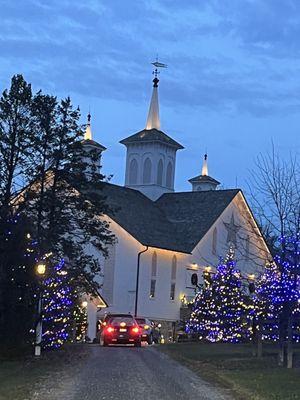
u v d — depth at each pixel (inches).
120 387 592.4
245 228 1993.1
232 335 1349.7
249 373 733.3
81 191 1244.5
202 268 2263.8
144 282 2065.7
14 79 1163.3
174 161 2694.4
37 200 1163.9
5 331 951.0
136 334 1299.2
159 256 2123.5
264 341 1387.8
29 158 1163.9
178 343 1604.3
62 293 1186.6
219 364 870.4
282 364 863.7
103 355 999.0
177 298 2167.8
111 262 2084.2
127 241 2084.2
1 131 1146.0
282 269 860.0
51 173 1203.2
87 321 1828.2
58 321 1159.6
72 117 1214.9
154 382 639.8
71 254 1227.2
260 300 954.1
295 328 940.6
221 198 2432.3
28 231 1001.5
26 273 974.4
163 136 2645.2
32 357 949.8
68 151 1203.2
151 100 2765.7
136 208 2319.1
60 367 784.3
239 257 1993.1
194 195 2516.0
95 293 1427.2
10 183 1126.4
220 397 540.7
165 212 2454.5
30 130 1164.5
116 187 2413.9
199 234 2267.5
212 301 1482.5
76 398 515.2
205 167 3129.9
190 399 524.7
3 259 957.8
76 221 1250.6
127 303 2047.2
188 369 796.6
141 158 2628.0
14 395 522.6
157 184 2596.0
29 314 977.5
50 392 546.3
